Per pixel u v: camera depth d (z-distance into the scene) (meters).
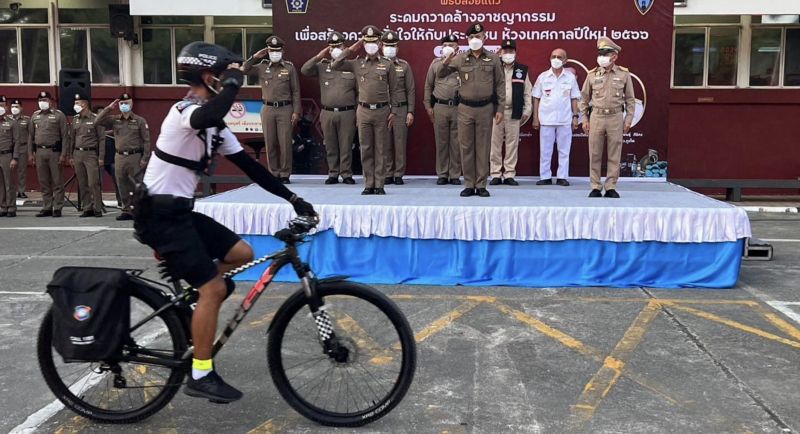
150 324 3.84
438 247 6.90
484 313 5.89
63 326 3.59
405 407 4.04
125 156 10.88
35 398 4.20
